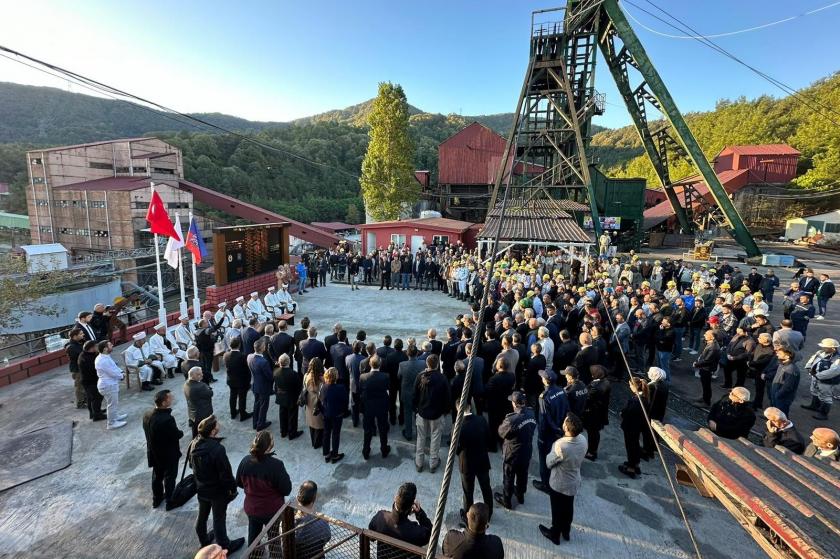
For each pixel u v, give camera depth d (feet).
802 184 148.66
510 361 23.80
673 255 105.60
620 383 32.86
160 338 32.68
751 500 10.18
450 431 25.77
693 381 33.01
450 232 88.89
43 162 184.96
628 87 93.91
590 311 33.71
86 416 26.61
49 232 187.93
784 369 23.58
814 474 12.39
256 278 57.26
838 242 117.29
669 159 108.78
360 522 17.54
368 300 61.00
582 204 82.94
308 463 22.00
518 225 58.90
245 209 125.90
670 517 18.28
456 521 18.03
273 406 28.89
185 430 25.14
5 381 31.07
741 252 106.42
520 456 18.02
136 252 142.10
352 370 24.94
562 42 75.61
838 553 7.76
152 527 17.38
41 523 17.43
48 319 63.26
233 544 16.24
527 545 16.60
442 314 53.36
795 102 211.20
